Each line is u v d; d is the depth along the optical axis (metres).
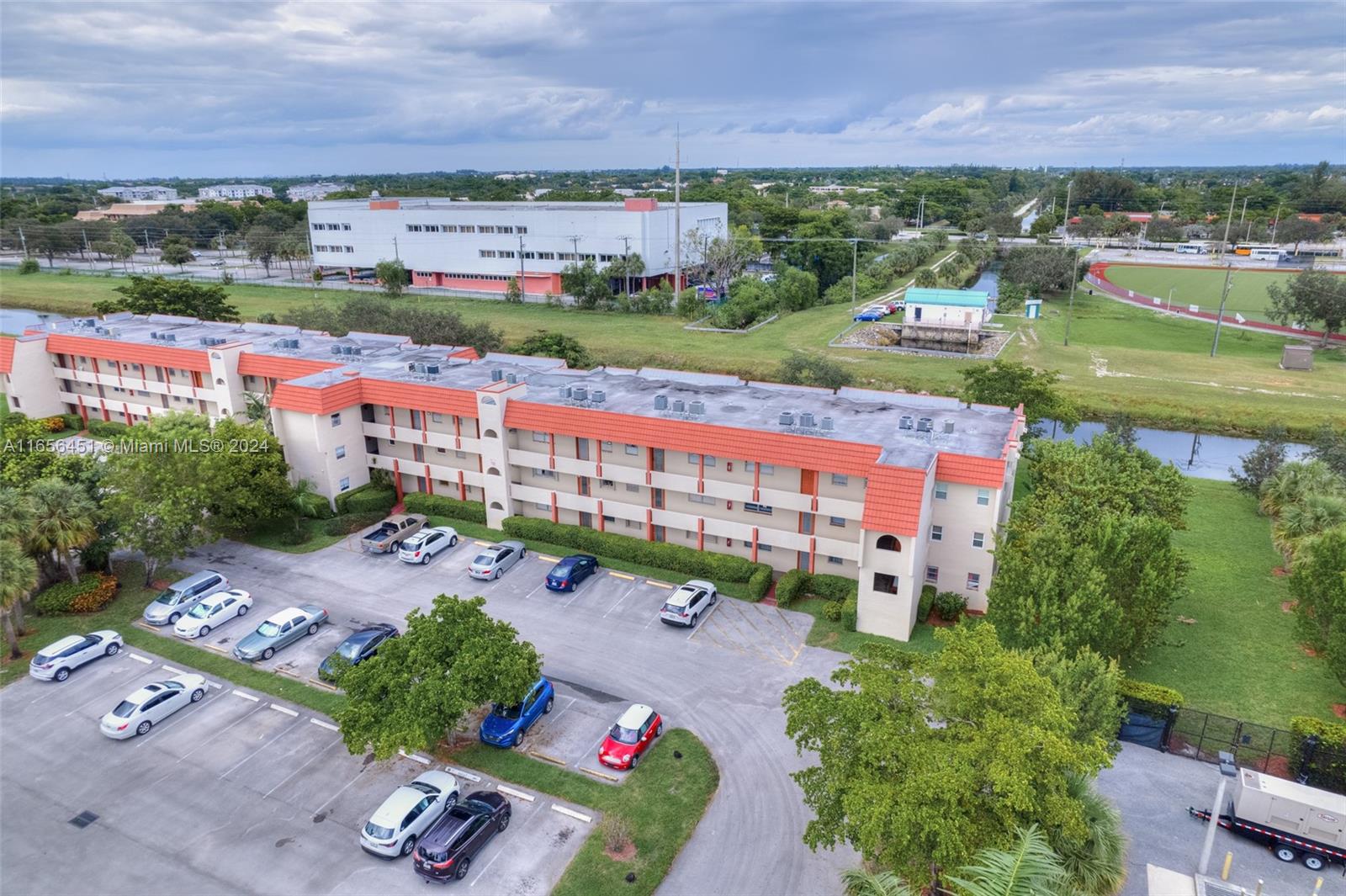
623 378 62.50
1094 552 36.94
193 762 34.19
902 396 56.00
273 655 41.78
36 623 44.34
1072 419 66.94
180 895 27.62
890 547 41.72
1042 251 154.75
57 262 195.62
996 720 23.42
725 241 146.00
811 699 26.91
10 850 29.56
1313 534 48.09
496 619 44.91
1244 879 27.97
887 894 19.19
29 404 74.81
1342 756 31.31
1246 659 41.53
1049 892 15.82
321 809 31.62
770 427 49.47
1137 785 32.72
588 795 32.03
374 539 52.81
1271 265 175.88
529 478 55.56
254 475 52.22
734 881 28.11
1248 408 85.62
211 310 103.75
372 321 93.19
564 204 164.00
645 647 42.38
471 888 27.72
